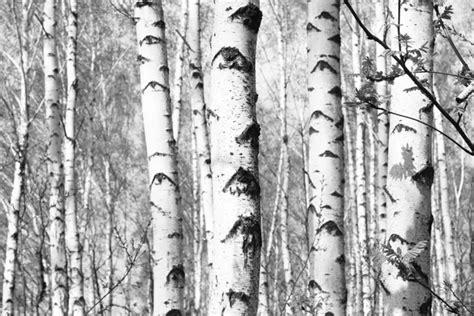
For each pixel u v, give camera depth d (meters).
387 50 2.24
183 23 11.11
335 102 4.77
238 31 2.62
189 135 21.31
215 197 2.57
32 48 15.12
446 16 2.41
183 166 20.28
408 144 3.00
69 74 8.35
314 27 4.82
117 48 19.23
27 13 13.19
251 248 2.50
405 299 2.90
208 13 17.20
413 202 2.98
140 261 14.12
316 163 4.76
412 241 2.96
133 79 20.31
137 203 19.91
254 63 2.66
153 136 4.88
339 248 4.68
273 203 21.91
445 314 8.02
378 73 2.28
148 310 13.36
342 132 4.79
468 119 11.89
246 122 2.58
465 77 2.28
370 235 13.19
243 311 2.46
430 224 3.00
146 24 5.00
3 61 16.73
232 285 2.48
